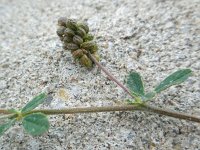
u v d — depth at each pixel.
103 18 0.05
